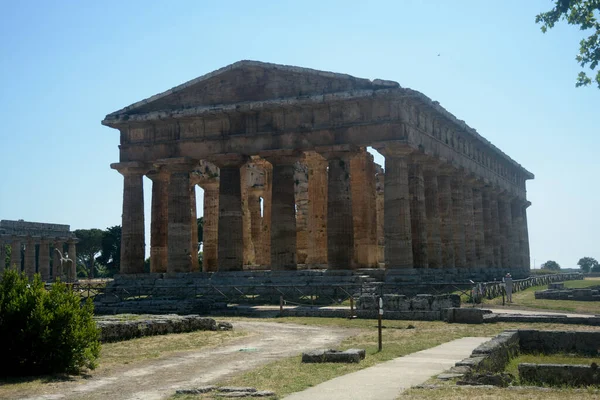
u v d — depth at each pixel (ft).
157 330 89.86
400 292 144.97
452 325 101.19
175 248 182.09
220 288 159.02
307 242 208.74
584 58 87.92
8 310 60.90
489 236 248.52
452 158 202.59
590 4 85.10
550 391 49.70
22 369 61.00
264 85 176.24
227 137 179.22
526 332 77.61
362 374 57.31
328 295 146.51
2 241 310.65
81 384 57.41
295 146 171.42
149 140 188.85
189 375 61.26
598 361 67.87
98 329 67.36
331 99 164.86
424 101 166.40
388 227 162.81
